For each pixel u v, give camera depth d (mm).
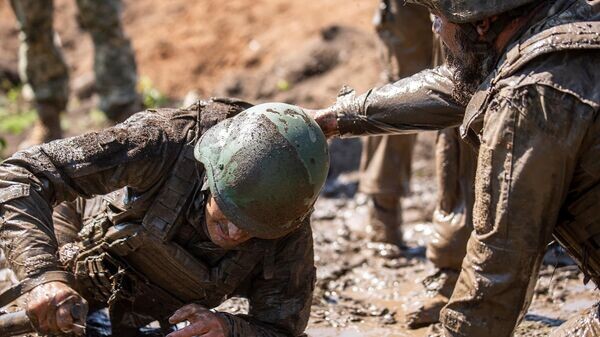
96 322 5711
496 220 4125
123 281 4965
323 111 5121
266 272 4723
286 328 4773
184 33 12617
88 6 9695
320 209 8414
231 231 4473
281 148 4312
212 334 4465
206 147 4477
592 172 4121
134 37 12781
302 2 12586
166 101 11812
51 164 4488
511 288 4191
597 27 4031
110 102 9945
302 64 11352
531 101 4000
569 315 6285
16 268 4359
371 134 5086
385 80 7145
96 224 4867
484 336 4277
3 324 4395
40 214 4430
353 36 11492
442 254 6207
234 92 11445
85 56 12828
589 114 3984
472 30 4273
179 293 4949
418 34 6918
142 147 4531
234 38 12336
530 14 4180
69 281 4395
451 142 6117
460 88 4508
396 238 7492
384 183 7383
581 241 4355
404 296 6727
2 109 11820
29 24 9602
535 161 4016
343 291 6832
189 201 4617
